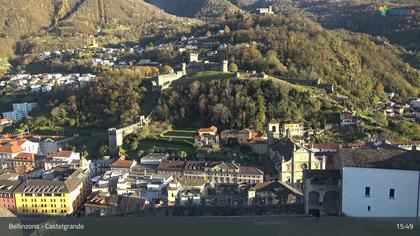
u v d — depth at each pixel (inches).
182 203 5255.9
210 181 6742.1
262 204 4133.9
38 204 6382.9
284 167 6269.7
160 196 6063.0
